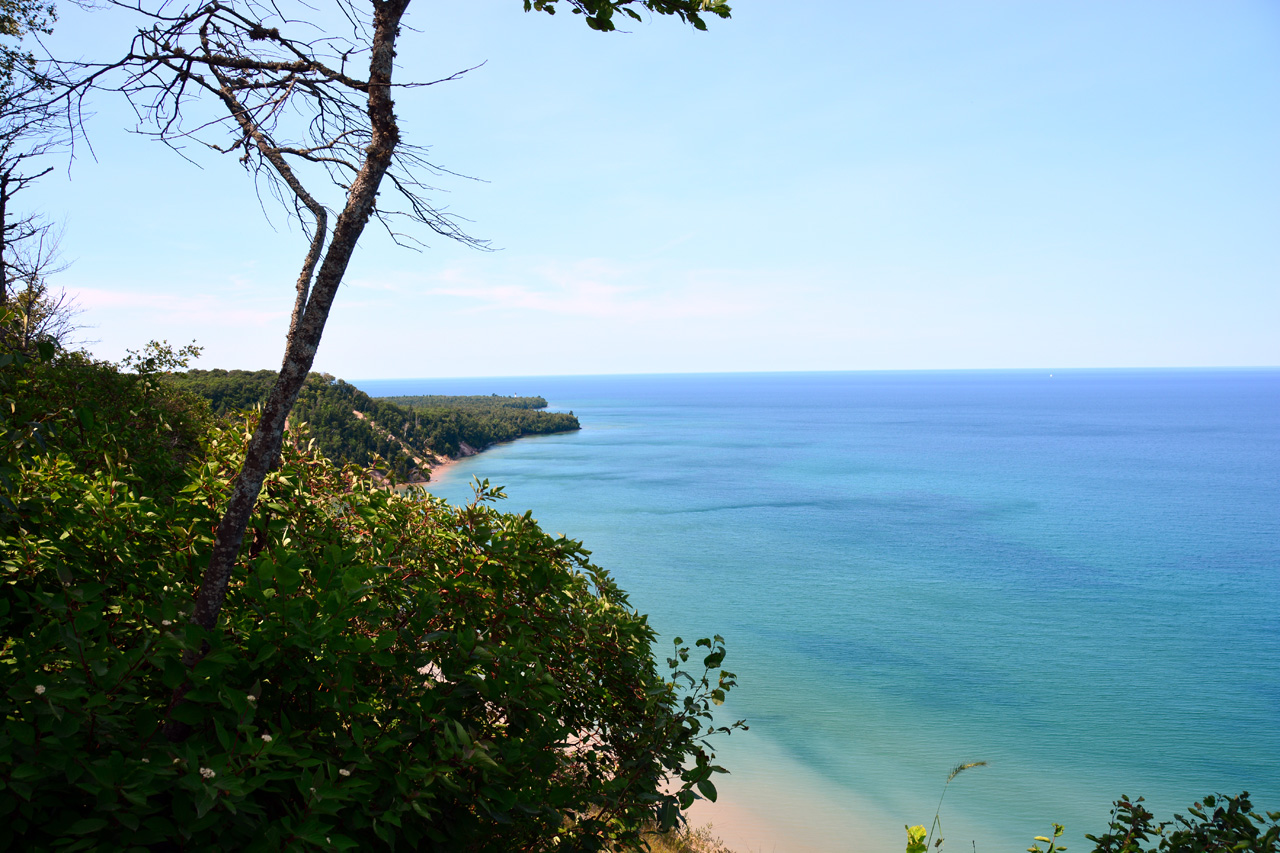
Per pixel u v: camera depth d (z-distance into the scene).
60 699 2.35
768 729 39.41
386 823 3.01
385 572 4.10
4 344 4.68
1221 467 169.50
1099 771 35.81
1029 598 68.50
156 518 3.90
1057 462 180.38
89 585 3.04
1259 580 75.88
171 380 12.55
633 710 5.03
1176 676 49.69
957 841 28.89
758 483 146.88
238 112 3.55
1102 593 70.62
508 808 3.31
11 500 3.44
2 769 2.25
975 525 104.69
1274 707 44.34
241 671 3.10
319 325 3.27
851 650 53.41
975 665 50.91
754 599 66.62
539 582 4.60
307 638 3.03
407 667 3.58
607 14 3.38
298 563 3.39
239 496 3.17
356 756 3.02
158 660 2.64
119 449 5.07
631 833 4.32
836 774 34.47
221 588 3.17
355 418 146.25
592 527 101.25
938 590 70.62
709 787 4.30
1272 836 4.59
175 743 2.82
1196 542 94.31
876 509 117.69
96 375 7.29
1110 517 111.25
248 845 2.56
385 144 3.32
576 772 4.89
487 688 3.55
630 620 5.47
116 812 2.33
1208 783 35.00
